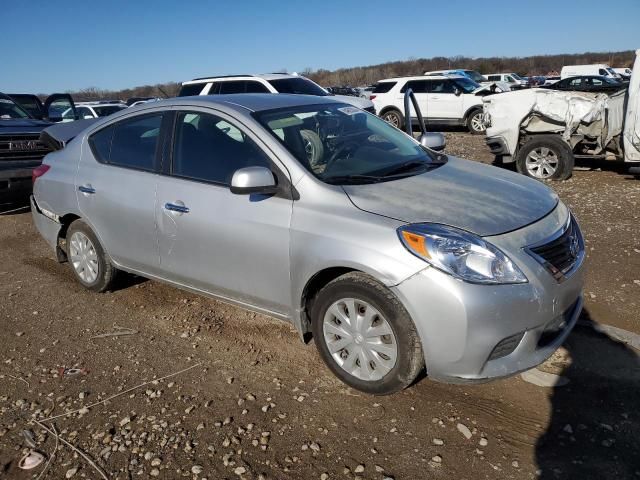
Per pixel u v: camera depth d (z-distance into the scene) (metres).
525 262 2.76
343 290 3.02
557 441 2.70
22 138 7.68
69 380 3.46
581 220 6.30
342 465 2.62
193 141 3.78
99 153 4.41
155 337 3.95
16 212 7.93
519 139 9.22
